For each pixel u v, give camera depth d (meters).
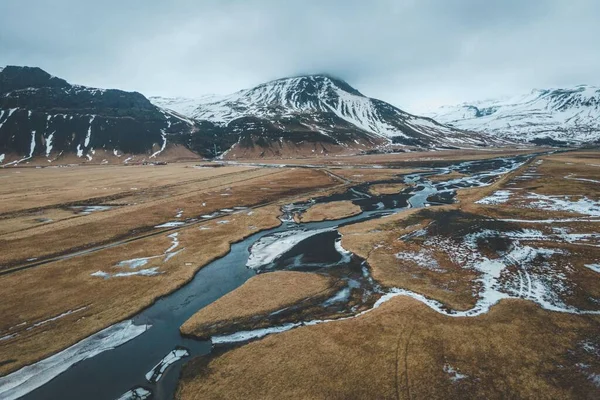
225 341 30.88
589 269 42.59
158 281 43.34
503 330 30.39
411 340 29.33
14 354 29.59
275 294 39.12
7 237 61.25
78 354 29.80
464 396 23.27
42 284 42.66
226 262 50.69
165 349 30.38
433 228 62.66
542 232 57.81
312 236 61.53
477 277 41.91
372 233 61.31
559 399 22.73
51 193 103.31
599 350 27.42
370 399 23.36
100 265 48.69
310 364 26.97
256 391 24.55
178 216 77.31
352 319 33.19
